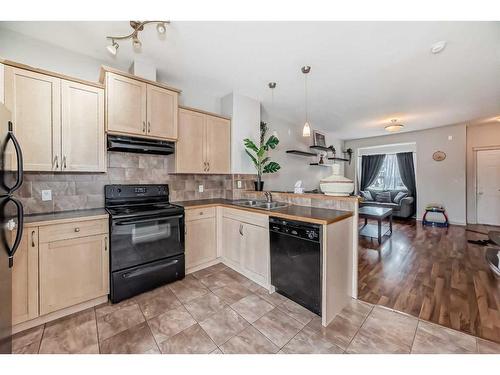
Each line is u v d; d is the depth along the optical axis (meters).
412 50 2.19
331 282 1.77
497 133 5.11
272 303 2.00
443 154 5.52
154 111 2.39
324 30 1.90
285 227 1.99
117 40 2.04
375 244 3.76
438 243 3.79
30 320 1.63
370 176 6.95
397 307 1.95
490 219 5.27
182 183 3.07
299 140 5.29
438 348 1.47
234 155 3.26
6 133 1.30
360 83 2.98
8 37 1.93
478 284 2.33
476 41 2.04
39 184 2.01
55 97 1.86
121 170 2.52
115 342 1.52
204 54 2.27
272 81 2.91
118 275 1.98
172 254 2.34
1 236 1.21
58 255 1.73
